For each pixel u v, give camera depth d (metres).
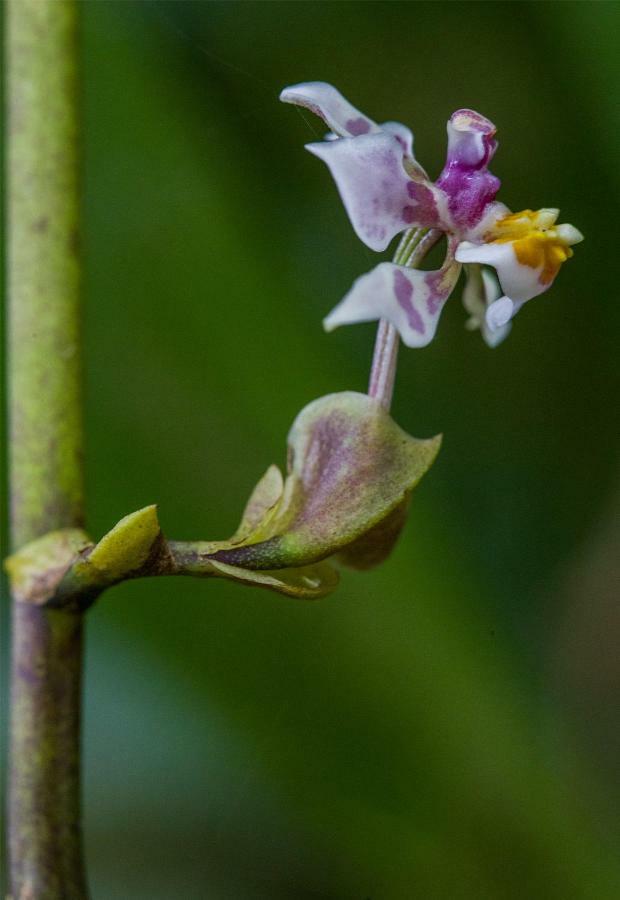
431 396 0.31
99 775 0.27
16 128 0.22
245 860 0.27
